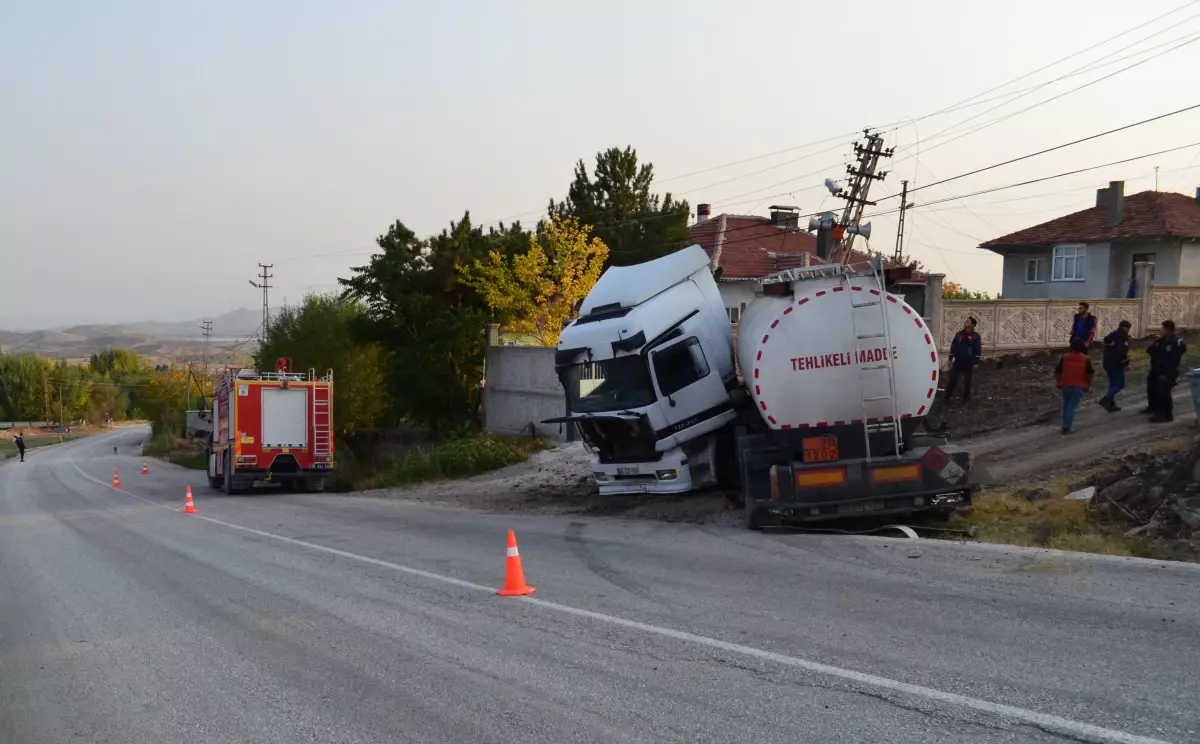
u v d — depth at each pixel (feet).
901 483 38.52
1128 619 23.45
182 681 23.52
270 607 32.01
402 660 24.06
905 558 32.71
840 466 38.52
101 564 45.47
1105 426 52.29
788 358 40.14
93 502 93.25
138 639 28.40
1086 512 37.40
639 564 35.63
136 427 518.78
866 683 19.62
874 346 40.19
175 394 304.71
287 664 24.43
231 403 90.02
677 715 18.52
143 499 93.66
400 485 87.56
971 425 58.90
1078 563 29.86
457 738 18.21
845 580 30.01
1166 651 20.74
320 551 45.19
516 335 122.01
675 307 48.96
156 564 44.24
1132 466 42.24
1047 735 16.24
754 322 43.37
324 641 26.61
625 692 20.21
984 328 73.87
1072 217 125.80
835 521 41.14
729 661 21.93
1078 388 51.90
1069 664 20.12
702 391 48.49
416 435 121.70
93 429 500.74
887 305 40.42
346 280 122.21
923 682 19.44
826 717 17.81
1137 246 115.65
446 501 69.36
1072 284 121.19
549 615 28.02
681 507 50.70
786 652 22.33
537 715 19.16
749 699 19.16
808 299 40.29
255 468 89.40
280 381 90.17
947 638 22.66
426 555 41.70
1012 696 18.28
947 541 35.29
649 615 27.12
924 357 40.57
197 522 64.34
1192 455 38.32
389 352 123.95
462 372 116.26
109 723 20.65
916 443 40.88
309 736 18.92
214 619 30.60
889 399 40.09
